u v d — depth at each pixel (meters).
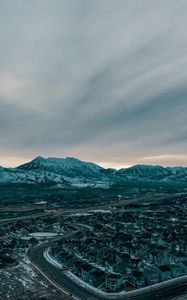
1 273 171.38
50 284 154.38
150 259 190.38
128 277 151.38
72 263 179.00
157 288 147.88
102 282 150.75
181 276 162.25
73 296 139.62
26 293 143.50
